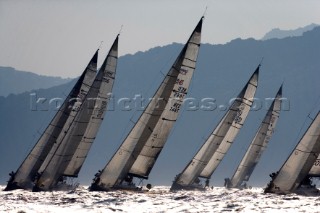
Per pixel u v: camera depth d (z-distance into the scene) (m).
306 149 183.88
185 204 145.12
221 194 184.38
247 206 135.75
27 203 150.88
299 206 133.12
